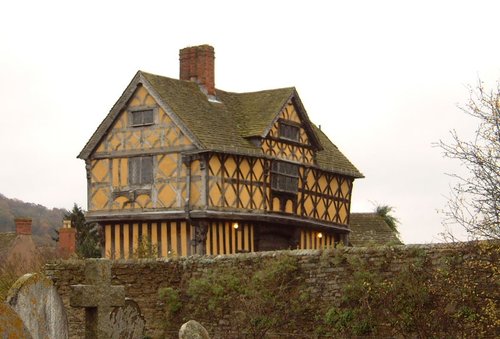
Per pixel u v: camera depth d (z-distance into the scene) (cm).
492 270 1812
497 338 1817
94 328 1541
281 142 3747
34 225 8088
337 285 2095
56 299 1448
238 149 3528
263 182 3634
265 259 2231
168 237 3481
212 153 3450
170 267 2381
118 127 3628
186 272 2359
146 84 3562
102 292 1543
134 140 3591
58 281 2519
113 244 3606
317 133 4059
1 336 841
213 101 3759
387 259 2014
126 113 3619
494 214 1745
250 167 3591
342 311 2055
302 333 2120
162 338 2344
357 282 2031
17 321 857
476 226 1759
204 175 3425
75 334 2488
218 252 3456
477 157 1753
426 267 1947
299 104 3850
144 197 3544
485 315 1838
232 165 3525
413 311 1925
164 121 3534
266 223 3653
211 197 3428
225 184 3488
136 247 3456
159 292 2358
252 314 2181
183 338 1471
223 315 2256
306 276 2148
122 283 2425
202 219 3416
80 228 5716
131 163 3591
